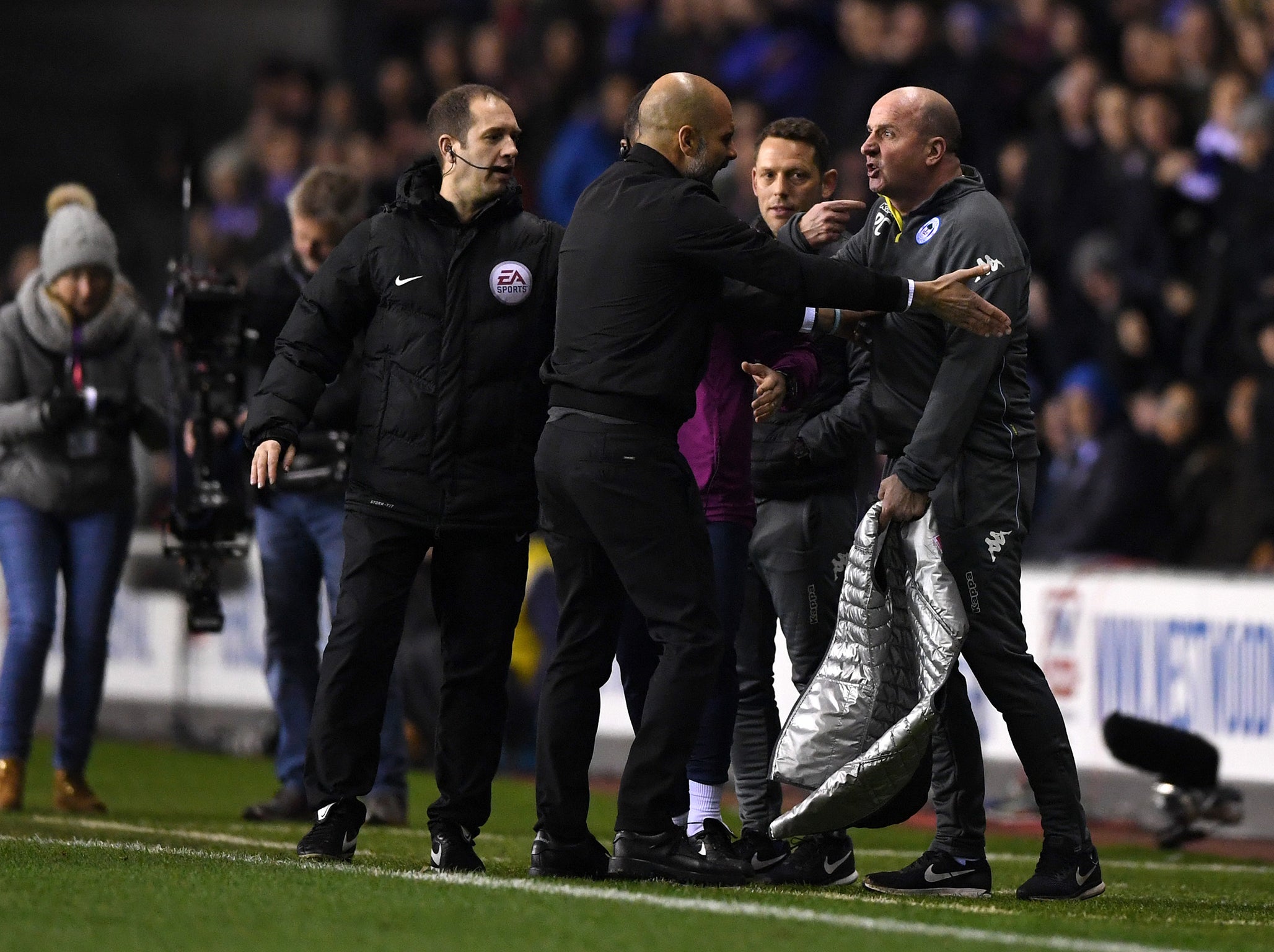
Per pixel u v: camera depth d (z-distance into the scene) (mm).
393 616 18656
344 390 24359
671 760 17422
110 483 25734
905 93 17844
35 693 25766
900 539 17703
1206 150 38156
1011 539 17766
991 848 26016
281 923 14664
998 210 17641
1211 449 35312
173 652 40250
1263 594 28438
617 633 17984
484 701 18672
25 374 25562
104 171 65312
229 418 24500
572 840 17703
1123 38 44000
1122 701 30000
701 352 17656
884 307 17000
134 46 69000
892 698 17578
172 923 14609
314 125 56781
